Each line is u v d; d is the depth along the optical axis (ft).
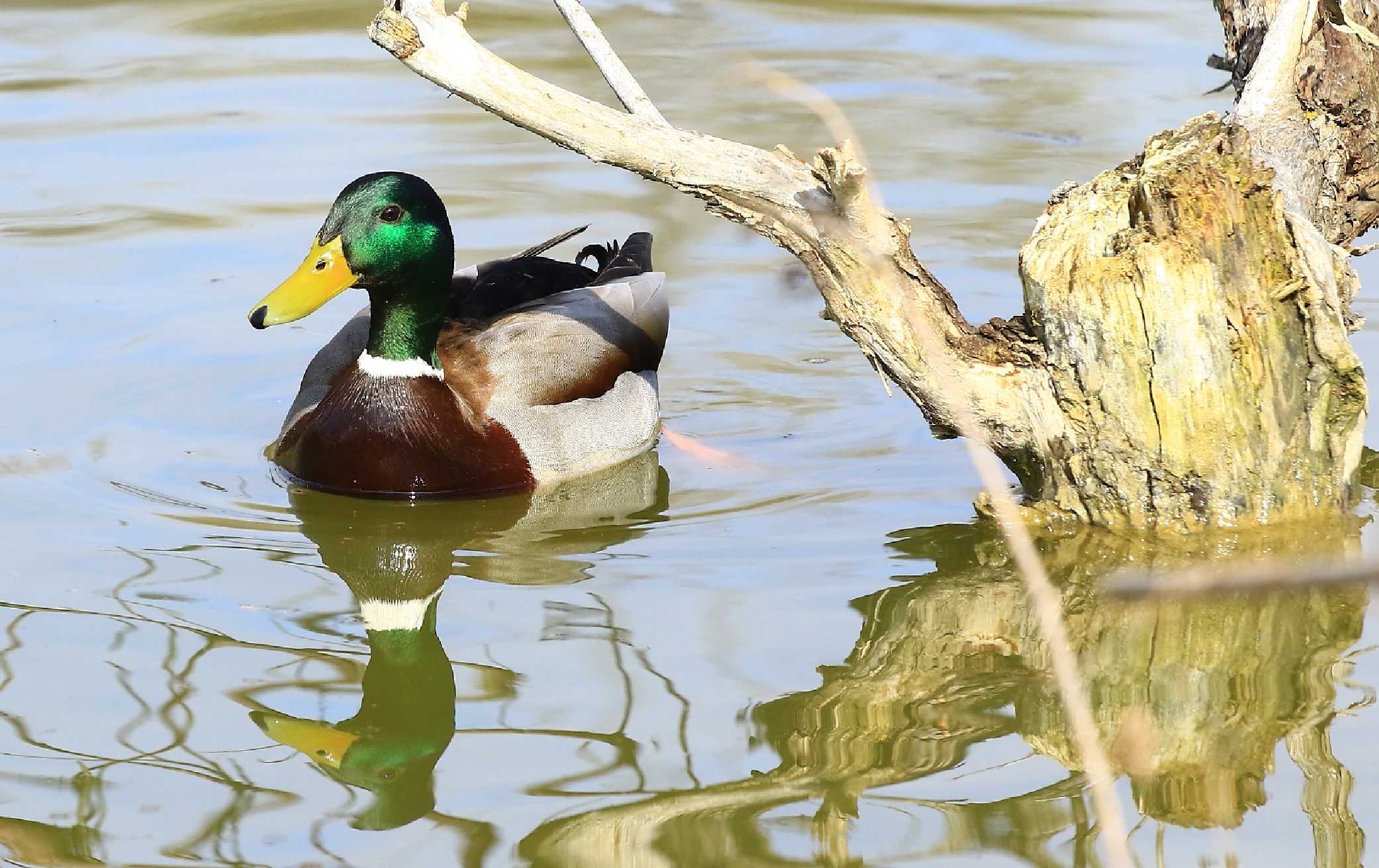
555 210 57.41
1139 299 32.94
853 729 28.32
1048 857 24.03
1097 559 34.99
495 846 24.66
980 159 59.52
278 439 43.45
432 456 40.86
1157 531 35.22
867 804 25.73
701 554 36.45
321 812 25.67
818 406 46.57
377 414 40.63
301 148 61.26
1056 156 59.41
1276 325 33.50
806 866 23.85
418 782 26.61
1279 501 34.78
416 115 64.95
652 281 47.19
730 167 32.50
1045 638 31.94
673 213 57.72
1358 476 38.42
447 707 29.07
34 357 46.73
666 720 28.58
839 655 31.17
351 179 58.59
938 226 54.54
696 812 25.54
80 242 53.57
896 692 29.81
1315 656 30.99
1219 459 34.27
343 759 27.32
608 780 26.61
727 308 52.75
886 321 33.96
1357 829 24.79
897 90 66.39
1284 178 36.11
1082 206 34.30
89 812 25.45
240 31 73.77
